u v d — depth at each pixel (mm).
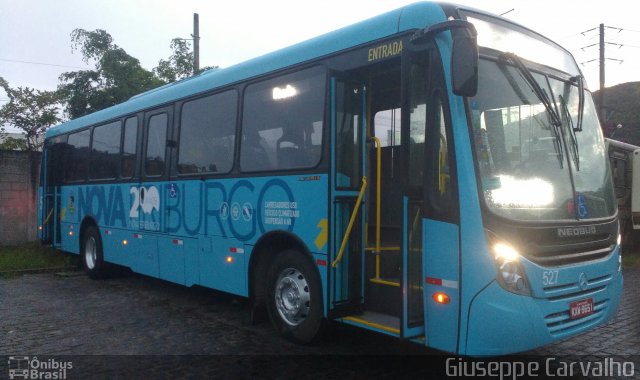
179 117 7750
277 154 5914
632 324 6773
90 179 10375
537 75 4969
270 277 6047
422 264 4398
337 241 5199
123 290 9188
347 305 5234
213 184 6895
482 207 4055
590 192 4910
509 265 3992
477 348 3992
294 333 5699
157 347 5777
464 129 4199
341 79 5312
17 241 14242
